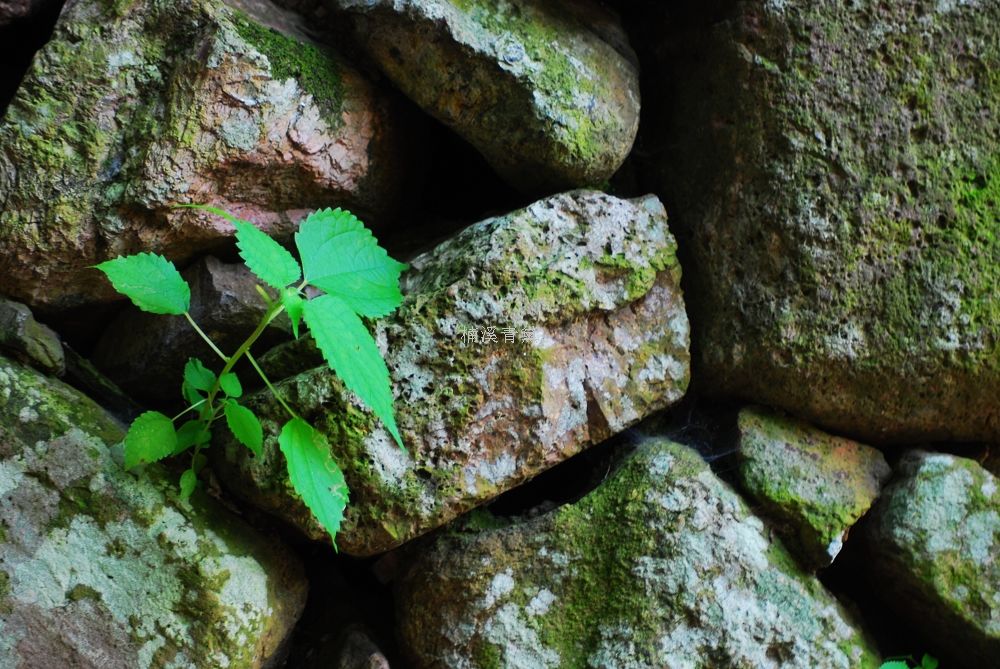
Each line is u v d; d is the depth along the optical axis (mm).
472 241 1022
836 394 1076
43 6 1016
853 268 1062
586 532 1035
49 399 971
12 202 968
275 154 1009
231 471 987
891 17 1058
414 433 994
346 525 990
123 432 987
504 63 1017
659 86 1114
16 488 953
